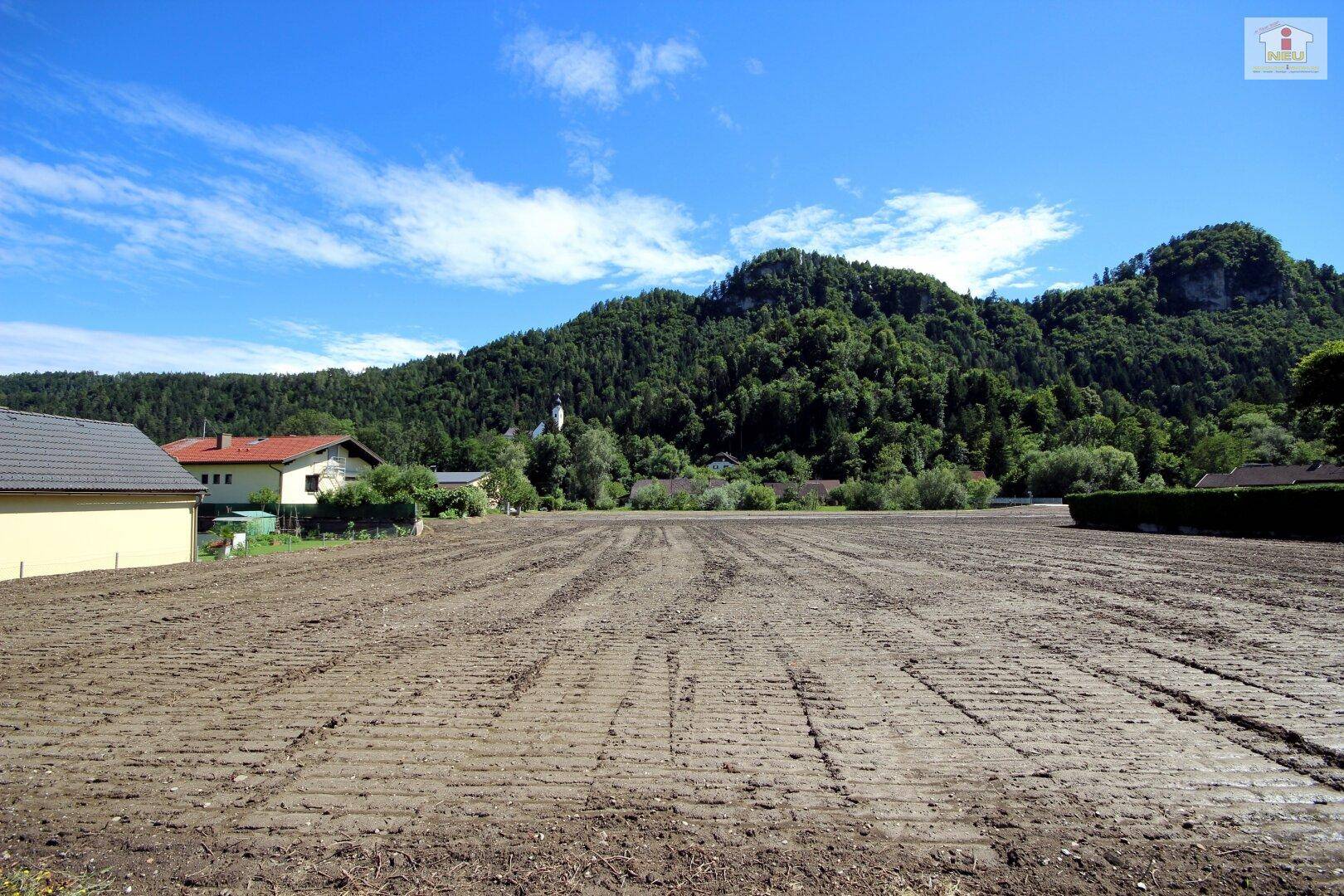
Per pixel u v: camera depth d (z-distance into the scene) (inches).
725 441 4810.5
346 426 3754.9
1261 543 865.5
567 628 386.0
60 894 131.1
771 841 149.7
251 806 166.9
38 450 687.7
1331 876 134.3
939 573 617.3
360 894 130.7
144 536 755.4
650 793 172.6
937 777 182.4
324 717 231.6
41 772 188.2
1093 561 698.8
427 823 157.9
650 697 253.1
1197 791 172.6
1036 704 241.6
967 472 3139.8
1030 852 144.5
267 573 665.6
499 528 1443.2
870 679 275.9
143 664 306.2
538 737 212.2
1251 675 274.7
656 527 1475.1
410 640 355.6
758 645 338.6
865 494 2497.5
